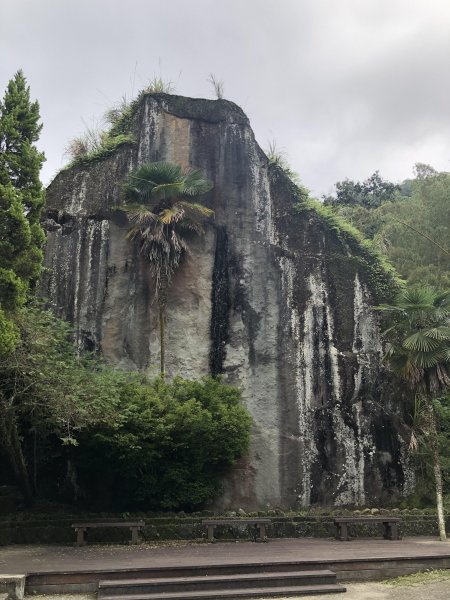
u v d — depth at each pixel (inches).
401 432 628.7
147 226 641.6
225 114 741.3
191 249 681.6
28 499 550.6
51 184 701.9
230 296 670.5
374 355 651.5
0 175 446.0
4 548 463.5
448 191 960.9
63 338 570.6
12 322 409.7
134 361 641.0
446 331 516.4
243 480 600.1
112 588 322.3
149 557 397.4
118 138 732.0
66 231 677.9
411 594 324.5
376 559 377.4
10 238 434.9
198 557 393.7
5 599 310.5
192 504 564.4
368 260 699.4
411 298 547.2
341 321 658.2
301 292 665.6
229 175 716.7
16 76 488.1
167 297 660.1
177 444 536.1
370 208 1413.6
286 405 626.2
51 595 327.0
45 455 585.9
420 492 609.6
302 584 344.5
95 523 482.0
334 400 627.2
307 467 603.5
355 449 611.5
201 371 644.7
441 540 508.1
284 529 548.4
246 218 698.8
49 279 653.3
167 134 729.6
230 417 557.9
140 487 552.4
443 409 682.8
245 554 409.7
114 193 702.5
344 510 583.8
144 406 530.3
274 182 719.1
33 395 450.6
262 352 647.1
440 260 933.8
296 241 690.2
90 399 471.2
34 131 483.2
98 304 656.4
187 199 681.6
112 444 512.1
